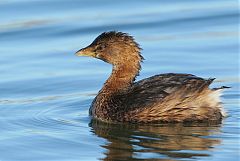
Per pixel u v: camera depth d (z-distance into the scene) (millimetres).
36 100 18516
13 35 23797
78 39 23312
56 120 16812
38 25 24344
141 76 20203
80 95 18906
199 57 21500
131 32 23797
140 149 14648
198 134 15398
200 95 16125
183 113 16156
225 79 19719
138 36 23359
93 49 17516
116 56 17250
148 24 24266
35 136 15664
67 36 23594
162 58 21516
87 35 23578
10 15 25062
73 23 24422
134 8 25781
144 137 15414
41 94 19078
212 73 20234
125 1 26469
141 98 16438
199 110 16141
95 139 15406
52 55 22047
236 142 14797
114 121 16594
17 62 21469
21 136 15688
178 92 16141
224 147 14492
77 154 14492
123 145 14953
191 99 16109
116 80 17188
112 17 24891
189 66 20812
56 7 25766
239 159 13750
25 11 25406
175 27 24078
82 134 15773
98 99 17062
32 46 22891
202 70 20484
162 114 16203
